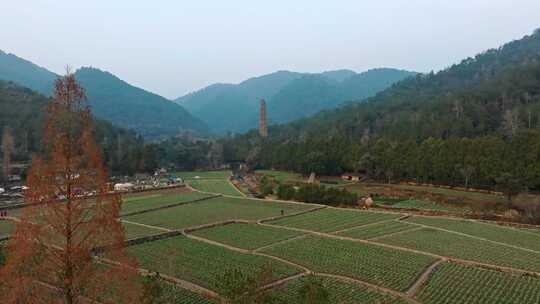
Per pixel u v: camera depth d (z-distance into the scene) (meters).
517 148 132.00
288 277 66.44
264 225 102.62
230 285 35.12
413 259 75.62
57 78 26.69
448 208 122.50
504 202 119.81
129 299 27.25
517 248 82.38
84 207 26.47
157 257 76.62
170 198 142.50
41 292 26.75
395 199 136.88
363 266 71.88
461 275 67.56
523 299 58.03
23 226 25.97
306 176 197.25
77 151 26.48
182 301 56.81
